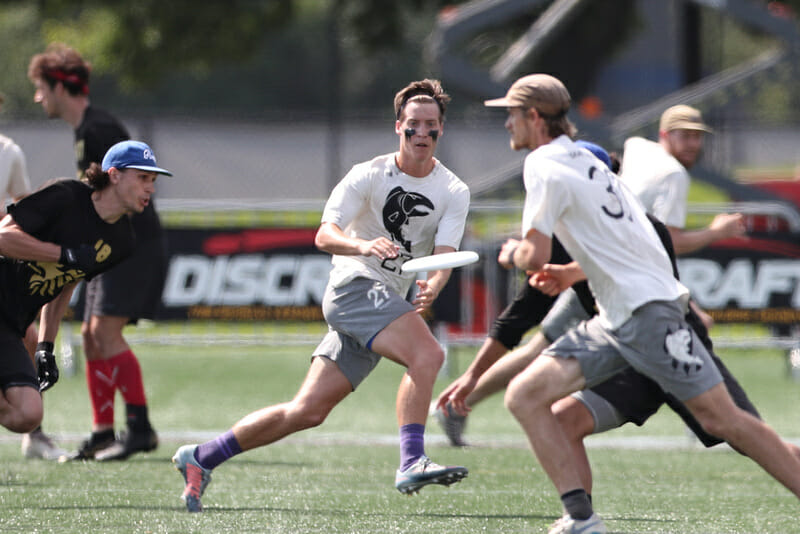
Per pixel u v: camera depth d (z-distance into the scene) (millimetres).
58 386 38562
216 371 43000
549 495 20875
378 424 31453
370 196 18547
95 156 24016
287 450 26750
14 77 139000
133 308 24797
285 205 39312
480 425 31672
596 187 15523
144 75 80875
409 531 17203
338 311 18469
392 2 82562
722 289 37469
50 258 17859
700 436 17328
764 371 44156
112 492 20391
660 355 15336
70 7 84250
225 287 39469
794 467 15453
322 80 137375
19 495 19922
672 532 17625
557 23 64125
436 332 39562
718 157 60094
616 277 15406
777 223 37500
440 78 53281
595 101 63812
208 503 19516
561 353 15820
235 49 80750
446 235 18703
